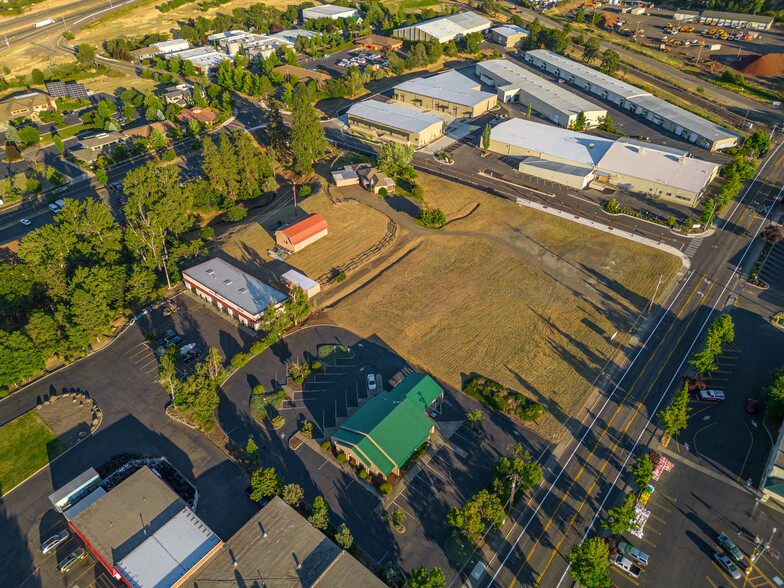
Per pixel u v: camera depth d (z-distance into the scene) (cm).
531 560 7750
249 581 7169
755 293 12588
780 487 8300
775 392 9431
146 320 12069
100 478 8775
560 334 11538
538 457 9125
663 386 10381
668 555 7781
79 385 10550
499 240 14388
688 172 16012
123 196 16500
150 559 7331
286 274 12725
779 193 16338
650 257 13650
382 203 15925
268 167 16900
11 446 9381
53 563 7756
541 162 17475
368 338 11569
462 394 10275
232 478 8875
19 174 17700
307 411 9975
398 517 8012
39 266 11719
